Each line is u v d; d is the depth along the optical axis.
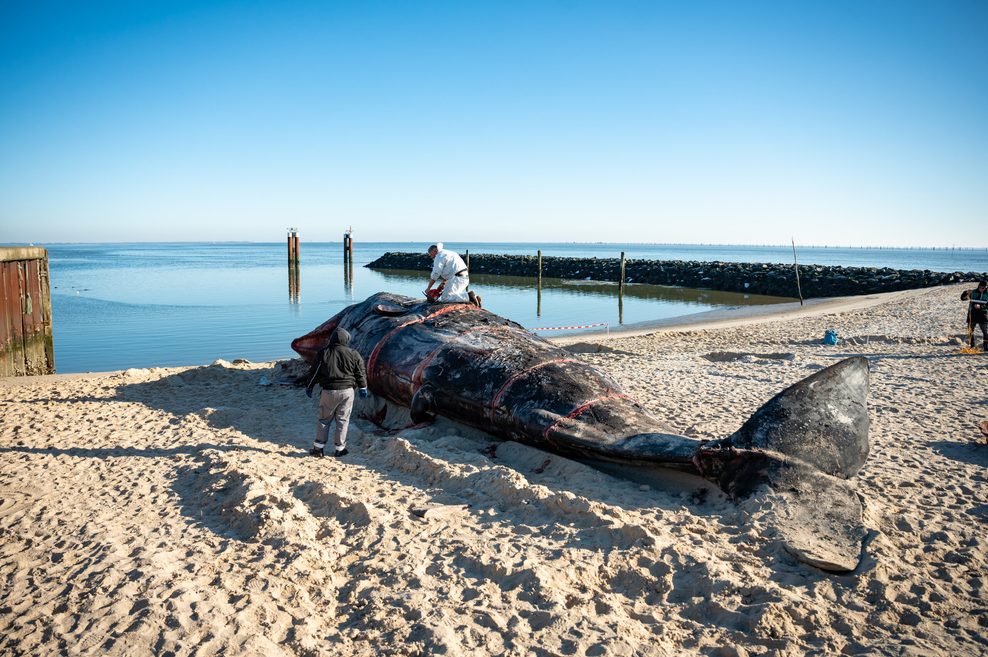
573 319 25.72
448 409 7.61
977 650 3.43
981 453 6.80
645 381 10.84
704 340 17.58
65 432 7.72
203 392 10.41
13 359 12.16
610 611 3.83
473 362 7.66
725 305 31.98
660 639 3.55
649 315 27.03
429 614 3.75
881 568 4.20
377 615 3.76
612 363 12.81
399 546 4.64
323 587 4.09
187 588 3.99
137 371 12.27
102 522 5.12
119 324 22.02
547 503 5.25
